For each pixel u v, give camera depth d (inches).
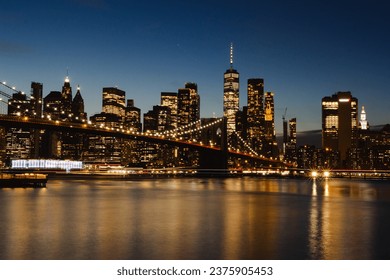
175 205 2377.0
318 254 1112.2
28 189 3624.5
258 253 1121.4
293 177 7755.9
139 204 2421.3
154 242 1249.4
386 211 2111.2
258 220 1738.4
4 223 1614.2
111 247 1181.1
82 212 1984.5
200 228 1508.4
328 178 7568.9
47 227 1518.2
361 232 1441.9
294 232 1432.1
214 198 2918.3
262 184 5241.1
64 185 4640.8
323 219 1784.0
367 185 5073.8
